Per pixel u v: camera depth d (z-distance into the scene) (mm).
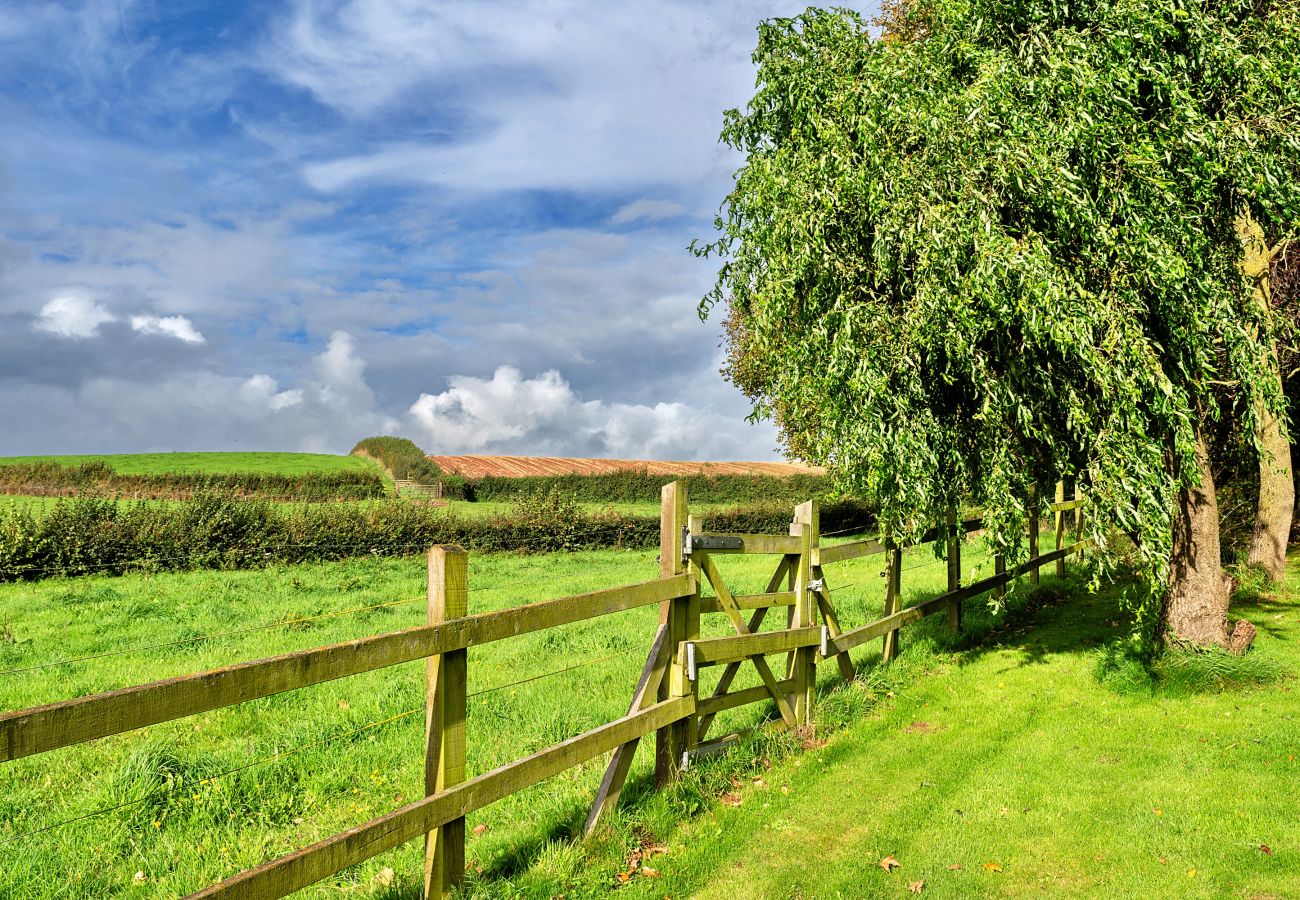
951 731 6383
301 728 6918
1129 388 5949
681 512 5078
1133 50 6363
